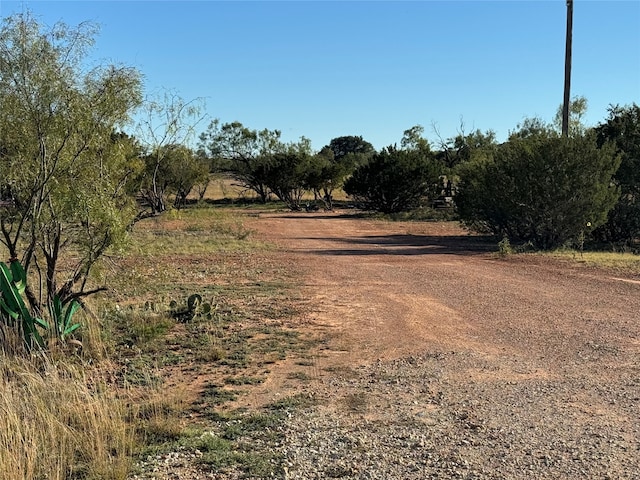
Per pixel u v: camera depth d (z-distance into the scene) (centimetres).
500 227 2542
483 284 1330
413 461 443
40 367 656
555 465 434
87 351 731
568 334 852
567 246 2156
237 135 6638
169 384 642
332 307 1068
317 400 588
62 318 765
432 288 1281
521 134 3188
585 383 634
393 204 4872
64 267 1171
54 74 719
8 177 720
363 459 446
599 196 2045
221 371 690
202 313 945
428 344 812
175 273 1445
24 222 753
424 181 4788
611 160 2098
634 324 909
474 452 459
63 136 733
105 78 763
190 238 2525
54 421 470
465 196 2708
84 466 427
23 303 700
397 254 2025
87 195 745
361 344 814
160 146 887
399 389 623
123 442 452
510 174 2200
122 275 950
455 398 592
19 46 713
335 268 1627
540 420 527
